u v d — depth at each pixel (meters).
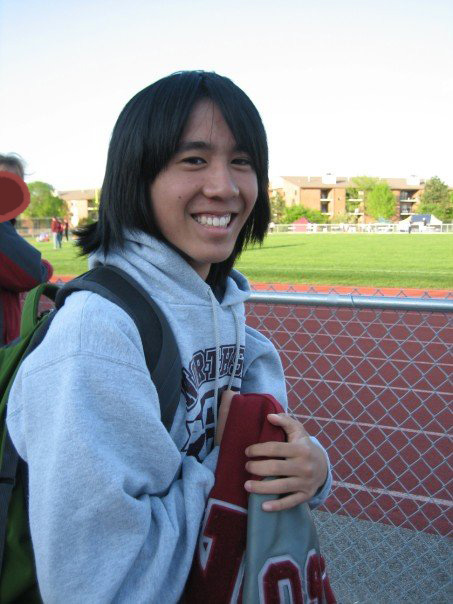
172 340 0.91
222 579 0.89
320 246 29.67
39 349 0.84
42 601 0.85
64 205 87.69
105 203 0.96
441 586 2.39
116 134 0.95
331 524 2.96
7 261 2.25
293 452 0.93
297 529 0.93
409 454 4.00
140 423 0.82
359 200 93.00
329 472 1.04
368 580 2.44
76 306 0.84
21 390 0.85
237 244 1.15
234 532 0.91
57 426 0.77
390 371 5.89
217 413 1.05
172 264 0.96
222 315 1.07
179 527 0.87
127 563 0.78
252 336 1.24
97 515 0.77
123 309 0.87
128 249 0.96
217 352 1.03
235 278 1.21
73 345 0.80
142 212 0.94
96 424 0.78
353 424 4.55
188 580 0.91
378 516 3.15
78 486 0.76
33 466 0.80
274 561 0.89
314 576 0.92
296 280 14.50
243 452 0.95
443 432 4.37
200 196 0.94
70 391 0.78
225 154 0.94
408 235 45.19
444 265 18.22
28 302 1.03
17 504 0.90
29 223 62.41
